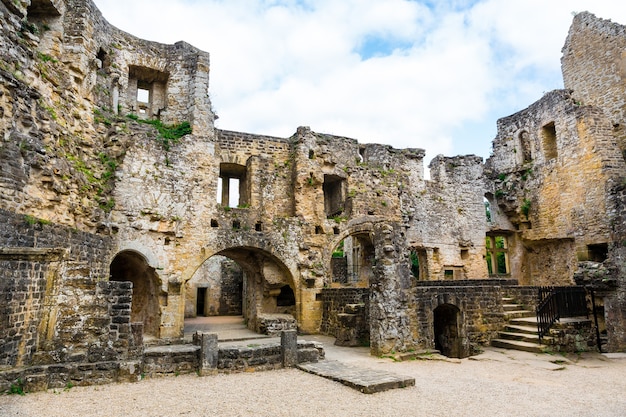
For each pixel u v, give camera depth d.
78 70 16.31
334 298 20.78
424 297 15.51
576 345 15.69
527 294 18.92
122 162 18.27
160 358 10.84
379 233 15.23
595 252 23.59
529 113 27.95
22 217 11.21
